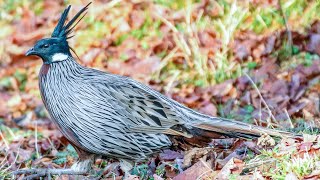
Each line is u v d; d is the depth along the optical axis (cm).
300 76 1422
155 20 1689
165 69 1559
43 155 1235
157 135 998
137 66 1605
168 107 1001
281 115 1270
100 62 1655
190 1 1672
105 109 982
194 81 1498
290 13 1581
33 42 1812
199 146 1016
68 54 1015
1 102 1611
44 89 1010
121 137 991
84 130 989
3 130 1444
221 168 971
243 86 1437
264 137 965
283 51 1513
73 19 1042
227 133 989
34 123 1465
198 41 1563
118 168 1066
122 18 1731
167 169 1032
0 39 1838
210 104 1406
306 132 1068
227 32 1547
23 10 1920
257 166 929
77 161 1073
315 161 887
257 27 1566
